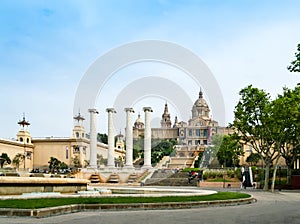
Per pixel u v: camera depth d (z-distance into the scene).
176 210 18.56
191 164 59.00
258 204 23.62
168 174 57.31
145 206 18.78
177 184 55.25
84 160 97.38
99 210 17.77
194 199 21.47
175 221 14.21
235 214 17.03
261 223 14.13
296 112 42.38
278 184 50.22
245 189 47.72
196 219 14.90
